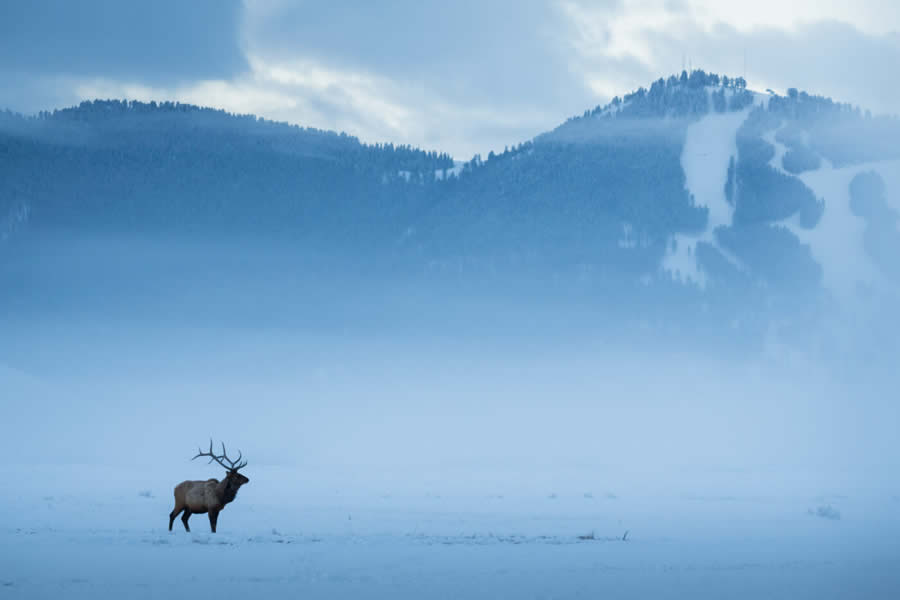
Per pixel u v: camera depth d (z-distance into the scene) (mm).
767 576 95000
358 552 104750
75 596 75562
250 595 77312
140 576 85688
